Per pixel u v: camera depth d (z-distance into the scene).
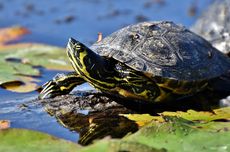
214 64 10.90
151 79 10.06
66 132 9.39
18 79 12.21
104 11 22.81
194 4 22.78
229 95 11.11
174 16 21.81
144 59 10.07
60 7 23.62
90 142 8.98
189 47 10.67
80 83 10.92
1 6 23.94
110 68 10.32
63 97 10.89
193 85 10.28
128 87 10.17
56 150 7.89
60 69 13.87
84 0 24.48
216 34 15.29
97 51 10.57
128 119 9.90
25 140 8.20
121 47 10.32
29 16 22.55
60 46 19.02
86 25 21.14
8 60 14.51
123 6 23.38
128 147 7.60
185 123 9.16
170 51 10.34
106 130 9.45
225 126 9.10
